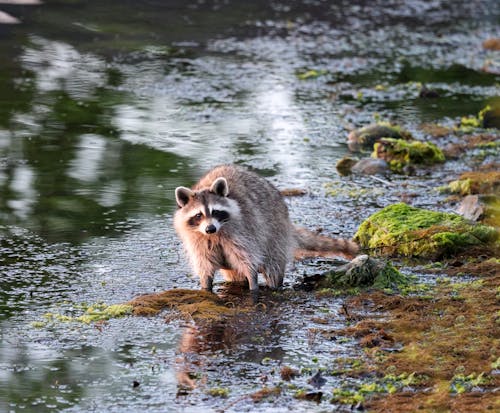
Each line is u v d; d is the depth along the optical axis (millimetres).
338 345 9594
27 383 8797
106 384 8781
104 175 15703
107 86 21266
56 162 16297
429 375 8820
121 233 13141
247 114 19672
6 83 21078
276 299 11070
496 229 12562
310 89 21766
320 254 12586
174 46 24828
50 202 14336
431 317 10188
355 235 13062
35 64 22594
